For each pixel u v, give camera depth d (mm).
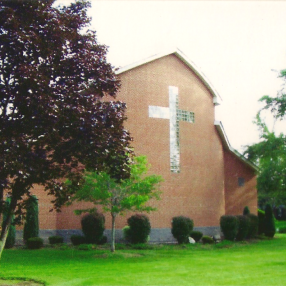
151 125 28891
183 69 31062
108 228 26906
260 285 13156
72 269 16453
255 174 36031
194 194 30484
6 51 11273
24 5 11609
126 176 12477
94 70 12531
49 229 25969
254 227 31328
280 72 34125
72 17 12430
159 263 18469
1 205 11477
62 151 11492
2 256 20328
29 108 11062
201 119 31672
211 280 14078
